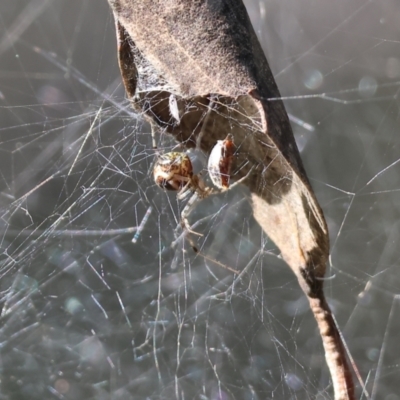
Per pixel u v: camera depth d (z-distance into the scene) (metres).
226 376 1.01
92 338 1.10
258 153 0.85
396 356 0.97
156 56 0.84
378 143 1.25
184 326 1.08
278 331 1.02
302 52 1.38
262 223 0.84
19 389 1.05
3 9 1.37
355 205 1.18
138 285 1.11
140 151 0.90
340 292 1.07
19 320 1.08
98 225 0.99
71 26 1.35
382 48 1.29
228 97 0.84
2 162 1.11
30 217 0.94
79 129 1.10
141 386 1.05
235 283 1.04
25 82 1.27
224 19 0.83
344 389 0.84
